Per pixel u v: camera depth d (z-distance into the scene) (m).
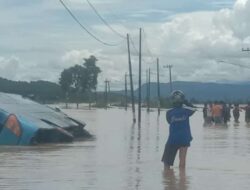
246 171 14.73
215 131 34.03
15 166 15.64
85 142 24.81
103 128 37.34
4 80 102.00
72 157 18.16
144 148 21.62
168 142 14.91
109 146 22.62
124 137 28.22
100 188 12.02
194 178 13.42
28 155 18.78
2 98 26.81
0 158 17.80
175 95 14.82
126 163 16.45
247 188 12.09
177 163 16.02
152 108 117.56
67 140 24.73
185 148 14.84
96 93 151.12
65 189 11.87
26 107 26.80
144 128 37.56
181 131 14.77
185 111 14.74
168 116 14.84
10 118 23.27
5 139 23.09
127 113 78.25
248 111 47.50
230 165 16.03
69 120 28.39
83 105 137.12
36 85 128.12
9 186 12.19
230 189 11.96
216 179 13.30
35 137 23.38
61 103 148.25
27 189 11.84
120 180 13.09
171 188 12.04
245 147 22.25
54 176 13.68
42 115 26.52
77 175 13.88
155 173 14.23
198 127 39.38
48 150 20.73
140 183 12.67
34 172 14.38
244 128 37.75
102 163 16.44
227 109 47.94
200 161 17.02
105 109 107.12
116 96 160.50
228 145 23.23
